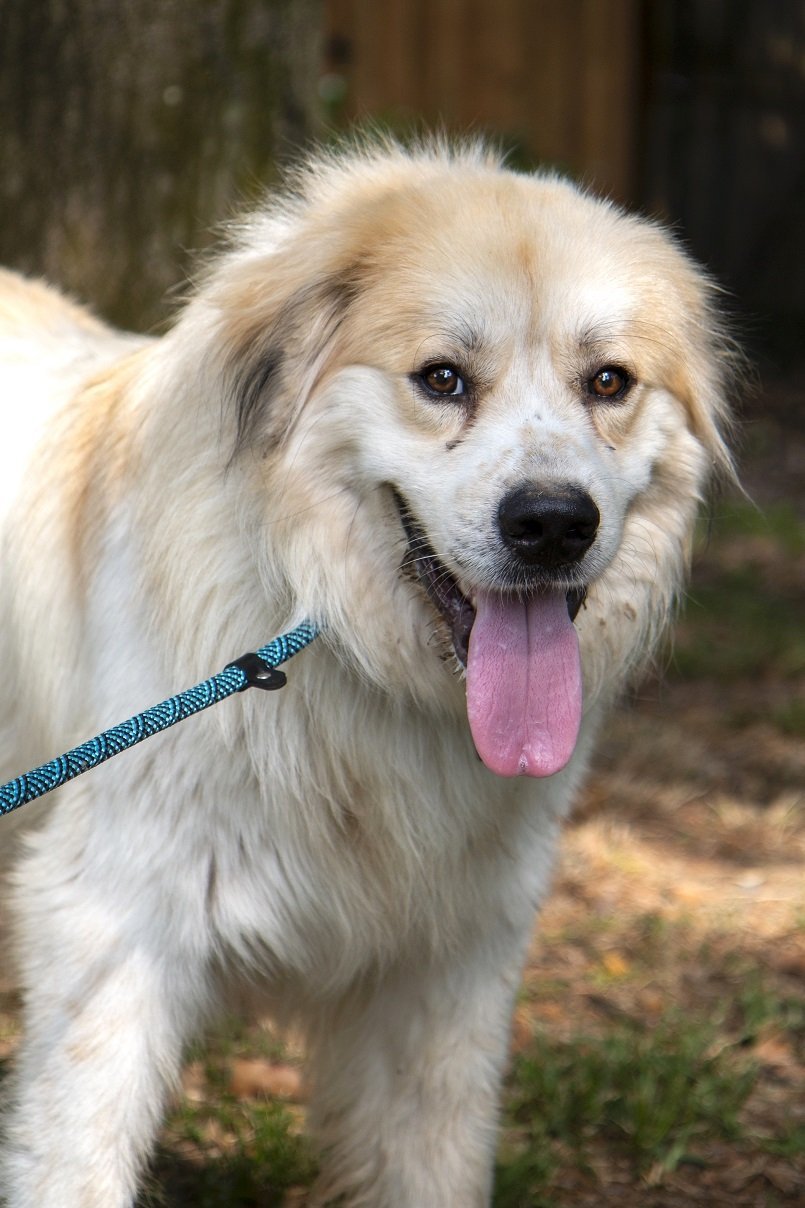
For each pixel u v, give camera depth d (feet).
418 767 11.45
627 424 11.40
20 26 19.69
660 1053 15.39
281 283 11.26
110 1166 10.98
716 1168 13.99
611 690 12.23
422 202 11.28
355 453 11.00
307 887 11.52
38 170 20.07
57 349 13.89
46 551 12.34
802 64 56.85
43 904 11.35
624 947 17.99
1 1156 11.57
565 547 10.54
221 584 11.03
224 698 10.44
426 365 10.84
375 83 46.37
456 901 11.90
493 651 10.81
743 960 17.80
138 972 11.12
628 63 47.85
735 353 13.03
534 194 11.59
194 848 11.16
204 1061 15.11
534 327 10.91
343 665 11.17
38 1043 11.20
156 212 20.52
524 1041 15.79
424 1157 12.55
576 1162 13.91
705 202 55.67
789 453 42.63
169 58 20.22
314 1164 13.74
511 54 47.16
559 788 12.17
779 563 33.65
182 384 11.41
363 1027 12.88
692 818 21.75
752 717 25.36
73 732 11.94
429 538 10.90
